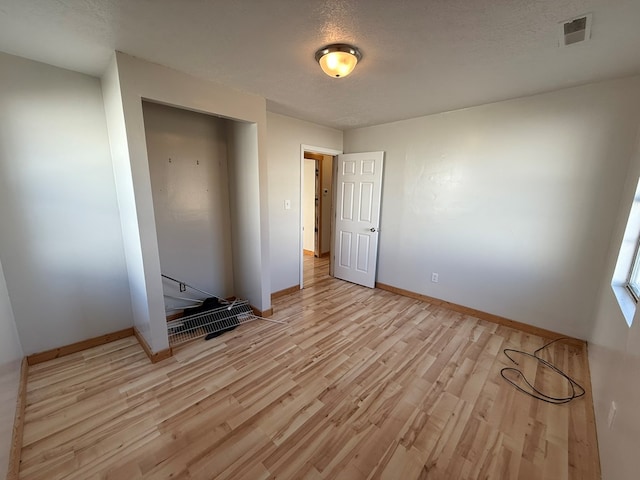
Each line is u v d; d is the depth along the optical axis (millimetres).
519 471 1415
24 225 2039
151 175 2654
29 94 1963
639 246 1881
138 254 2104
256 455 1479
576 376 2127
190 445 1532
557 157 2439
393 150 3598
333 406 1815
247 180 2869
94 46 1727
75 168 2193
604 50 1680
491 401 1876
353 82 2232
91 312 2406
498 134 2727
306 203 5938
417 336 2686
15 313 2057
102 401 1833
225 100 2352
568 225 2451
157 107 2617
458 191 3064
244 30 1523
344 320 3010
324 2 1271
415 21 1409
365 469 1414
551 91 2395
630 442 1127
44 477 1361
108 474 1379
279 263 3660
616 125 2168
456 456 1489
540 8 1291
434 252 3365
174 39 1630
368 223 3920
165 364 2223
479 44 1630
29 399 1836
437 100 2654
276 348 2467
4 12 1364
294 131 3518
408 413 1767
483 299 3029
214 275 3254
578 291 2461
